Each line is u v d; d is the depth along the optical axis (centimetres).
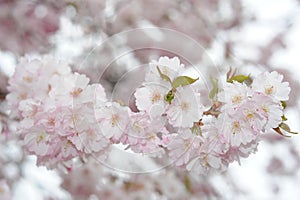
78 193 174
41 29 188
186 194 185
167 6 200
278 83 109
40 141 111
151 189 181
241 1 218
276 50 219
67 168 116
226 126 109
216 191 196
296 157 228
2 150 170
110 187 177
